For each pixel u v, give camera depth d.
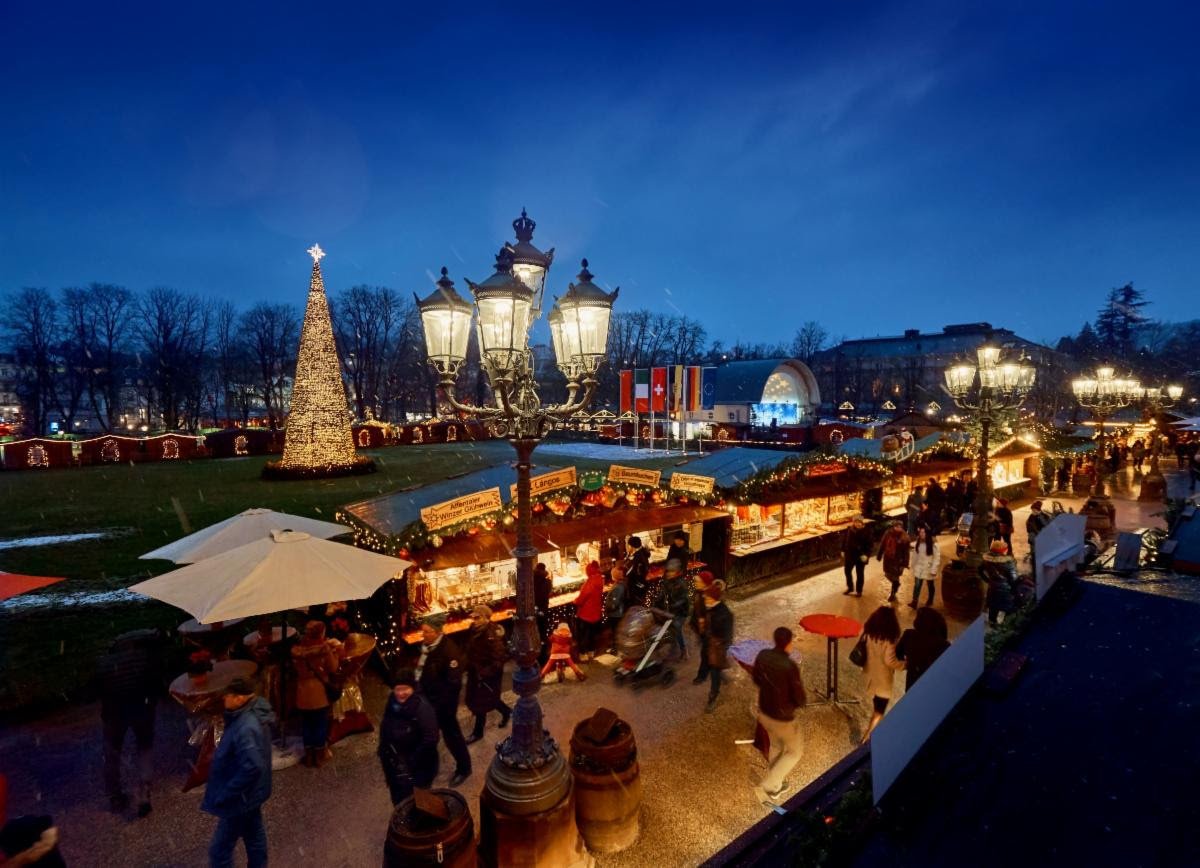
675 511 11.42
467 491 9.80
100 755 6.83
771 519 13.51
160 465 33.91
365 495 22.05
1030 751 3.02
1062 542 5.97
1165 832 2.43
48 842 3.78
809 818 2.92
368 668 8.94
